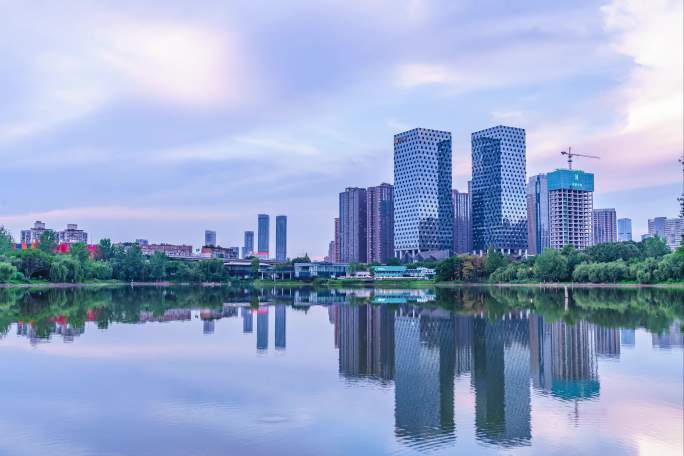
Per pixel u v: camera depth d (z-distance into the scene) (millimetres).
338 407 34125
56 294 160500
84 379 41406
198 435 28766
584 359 50469
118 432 29219
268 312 101750
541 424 31016
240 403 34781
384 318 90000
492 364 48656
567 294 154750
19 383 40125
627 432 29562
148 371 44406
